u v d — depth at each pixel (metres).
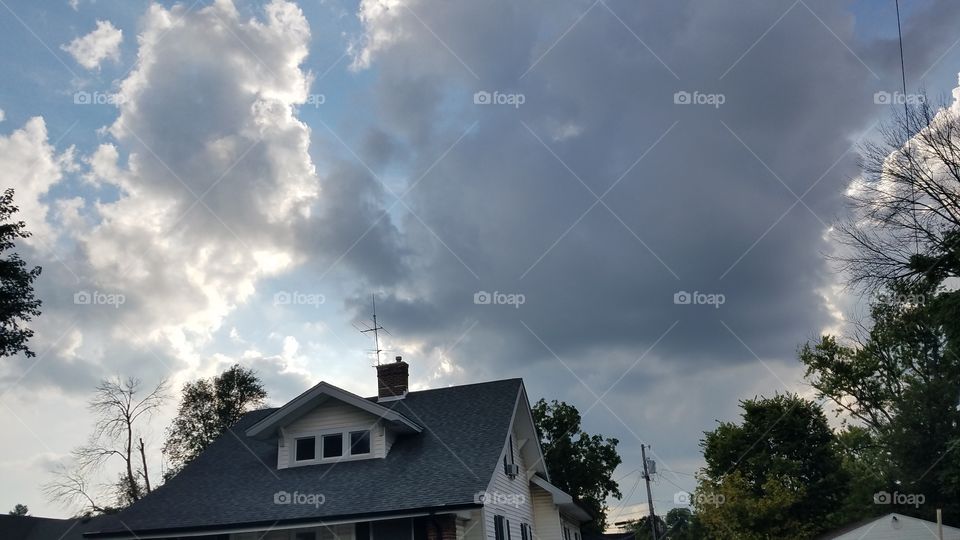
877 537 22.97
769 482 37.84
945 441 30.73
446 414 23.89
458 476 19.52
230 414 49.66
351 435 22.00
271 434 22.59
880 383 38.50
